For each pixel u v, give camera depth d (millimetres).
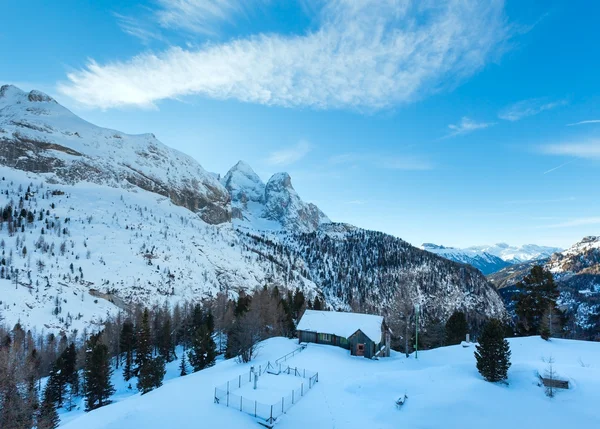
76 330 114312
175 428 27141
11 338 92000
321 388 38281
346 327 64125
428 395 31359
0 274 132375
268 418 29906
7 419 39000
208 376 43906
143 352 74688
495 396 29047
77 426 28312
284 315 95375
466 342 57312
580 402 26297
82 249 176750
